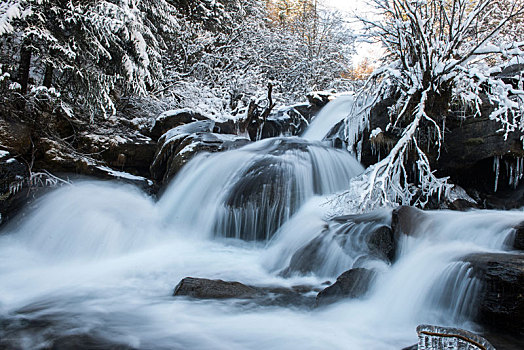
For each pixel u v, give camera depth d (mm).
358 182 6559
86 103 10594
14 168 8383
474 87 6641
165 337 3492
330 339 3461
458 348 2139
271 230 7133
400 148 6836
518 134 6730
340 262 5258
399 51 7648
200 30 18328
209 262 6117
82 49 10102
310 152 8383
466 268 3785
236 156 8633
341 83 20312
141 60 11273
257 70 18500
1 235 7449
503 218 4918
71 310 4160
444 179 6633
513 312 3268
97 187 9172
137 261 6188
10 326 3682
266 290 4758
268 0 27906
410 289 4168
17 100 9430
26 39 9070
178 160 9258
